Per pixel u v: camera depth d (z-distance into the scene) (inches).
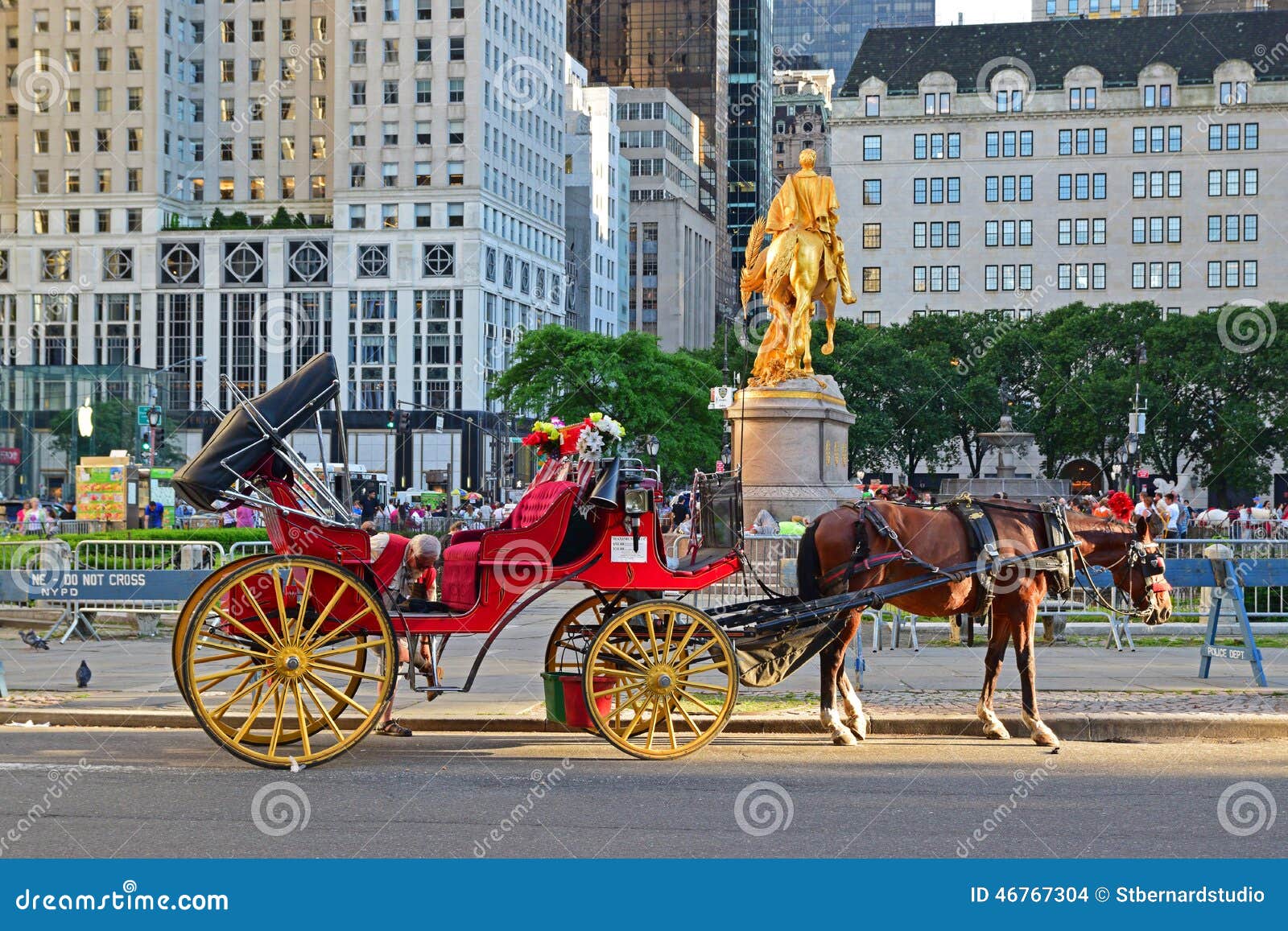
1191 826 352.5
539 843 332.2
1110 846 334.0
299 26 4817.9
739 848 328.8
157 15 4687.5
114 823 347.6
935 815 362.9
